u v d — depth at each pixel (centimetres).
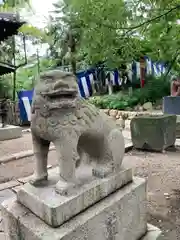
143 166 378
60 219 123
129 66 983
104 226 140
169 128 464
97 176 154
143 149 474
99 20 291
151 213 239
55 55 1041
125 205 156
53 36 965
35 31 1040
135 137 477
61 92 123
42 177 148
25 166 391
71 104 127
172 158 418
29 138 614
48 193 135
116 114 755
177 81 661
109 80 1003
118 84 1016
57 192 134
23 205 144
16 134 619
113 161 157
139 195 171
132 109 781
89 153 162
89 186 141
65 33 865
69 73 130
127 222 160
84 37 317
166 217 232
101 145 154
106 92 1013
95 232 134
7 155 445
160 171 353
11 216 140
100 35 302
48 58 1144
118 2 284
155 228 191
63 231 119
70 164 134
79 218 129
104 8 285
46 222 126
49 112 129
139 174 345
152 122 446
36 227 124
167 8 303
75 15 335
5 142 566
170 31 322
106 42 309
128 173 169
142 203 175
